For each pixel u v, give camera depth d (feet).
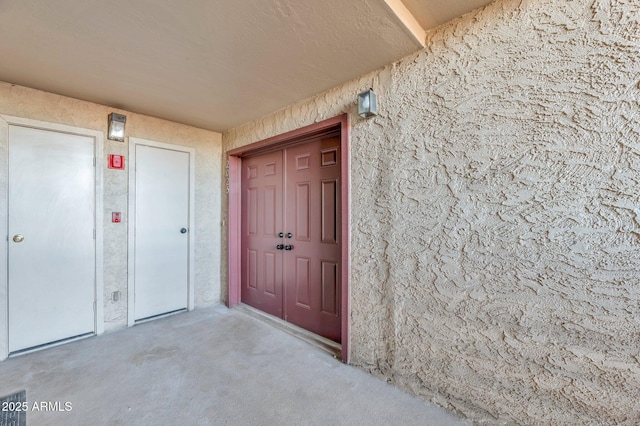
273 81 7.10
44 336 7.82
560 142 4.25
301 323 9.23
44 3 4.45
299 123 8.36
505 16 4.68
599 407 4.06
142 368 6.78
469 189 5.09
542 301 4.44
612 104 3.89
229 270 11.34
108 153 8.92
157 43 5.54
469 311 5.12
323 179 8.55
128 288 9.31
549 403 4.41
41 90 7.71
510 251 4.70
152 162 9.89
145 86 7.43
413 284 5.82
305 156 9.09
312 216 8.87
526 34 4.49
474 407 5.08
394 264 6.12
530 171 4.50
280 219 9.96
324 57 6.01
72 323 8.28
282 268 9.90
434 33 5.49
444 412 5.31
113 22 4.92
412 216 5.83
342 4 4.50
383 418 5.16
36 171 7.73
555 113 4.28
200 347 7.89
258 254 10.88
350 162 6.97
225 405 5.50
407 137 5.90
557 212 4.30
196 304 11.07
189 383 6.19
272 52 5.84
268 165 10.46
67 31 5.16
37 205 7.75
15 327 7.39
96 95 8.02
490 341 4.91
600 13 3.94
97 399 5.63
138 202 9.59
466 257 5.14
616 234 3.91
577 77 4.11
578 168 4.13
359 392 5.91
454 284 5.28
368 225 6.58
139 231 9.61
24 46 5.63
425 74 5.62
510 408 4.73
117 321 9.10
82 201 8.47
